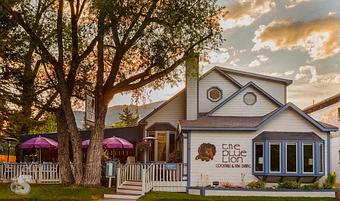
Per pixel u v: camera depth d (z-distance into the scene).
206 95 39.16
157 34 31.16
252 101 36.34
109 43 31.83
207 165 31.56
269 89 40.91
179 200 25.75
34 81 35.59
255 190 29.17
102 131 30.83
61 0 30.86
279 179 31.30
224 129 31.44
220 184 31.33
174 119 40.81
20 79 35.03
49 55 30.30
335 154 41.84
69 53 33.31
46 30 32.53
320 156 31.22
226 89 39.25
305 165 31.05
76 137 30.91
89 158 30.55
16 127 34.44
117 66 30.80
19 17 29.23
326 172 31.31
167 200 25.75
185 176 31.45
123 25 30.25
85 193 27.61
